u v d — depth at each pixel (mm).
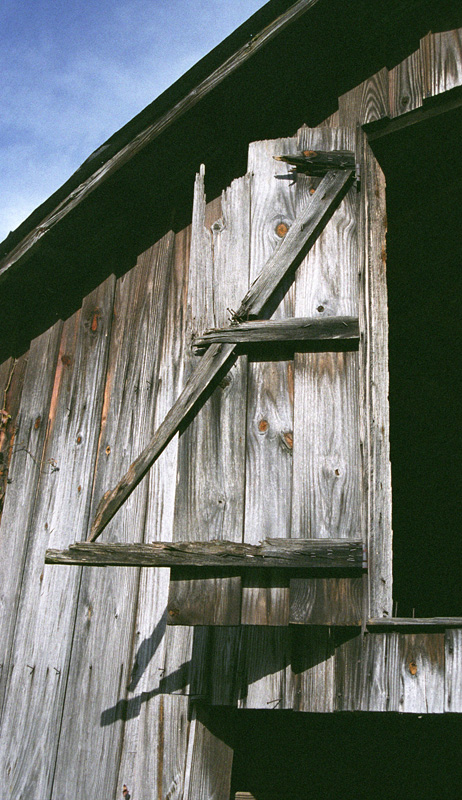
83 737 3561
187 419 3170
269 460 3031
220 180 4172
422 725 4242
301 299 3189
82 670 3717
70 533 4113
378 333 3080
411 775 4176
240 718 3916
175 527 3039
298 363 3119
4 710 4016
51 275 5090
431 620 2648
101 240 4762
